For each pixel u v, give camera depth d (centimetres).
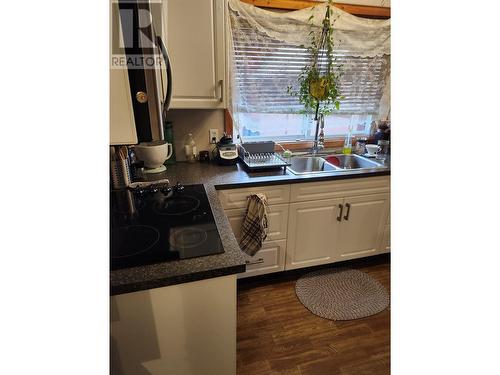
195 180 173
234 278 88
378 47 230
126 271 80
